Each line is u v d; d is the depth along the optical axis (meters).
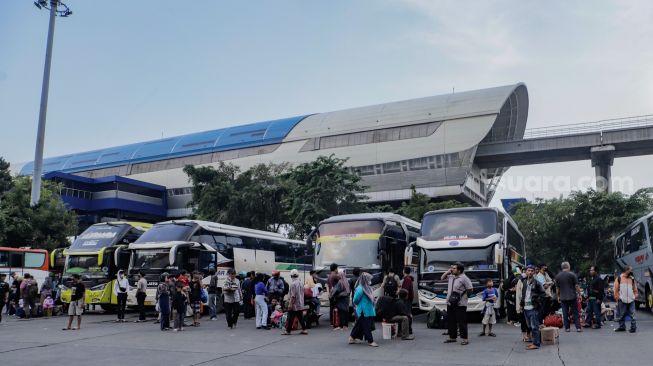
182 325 16.61
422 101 87.62
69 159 115.12
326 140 89.31
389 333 13.78
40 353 11.80
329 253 19.77
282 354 11.55
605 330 15.38
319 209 41.06
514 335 14.49
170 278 16.98
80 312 17.09
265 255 28.12
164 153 102.69
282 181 47.97
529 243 49.97
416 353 11.45
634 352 11.08
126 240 24.89
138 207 89.75
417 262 19.06
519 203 59.75
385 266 19.36
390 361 10.47
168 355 11.49
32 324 19.14
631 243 23.78
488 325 14.34
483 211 19.22
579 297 15.70
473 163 82.81
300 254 31.95
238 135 98.62
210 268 23.38
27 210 38.00
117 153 109.94
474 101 81.75
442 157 79.56
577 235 46.88
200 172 52.44
